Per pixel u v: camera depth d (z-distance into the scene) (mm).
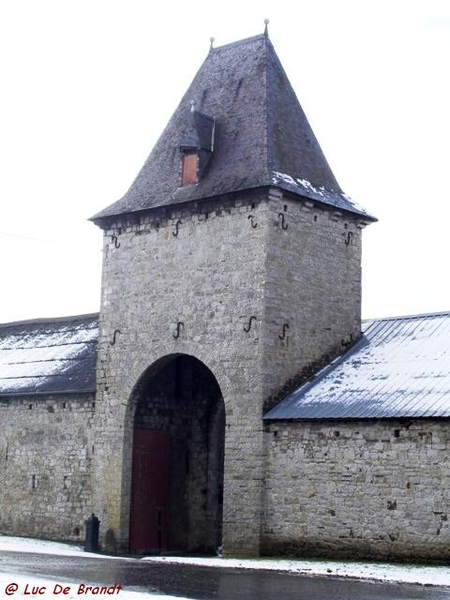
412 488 25000
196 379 33875
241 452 28297
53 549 30141
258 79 31594
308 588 19672
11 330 40906
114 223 32656
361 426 26125
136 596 17953
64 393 33719
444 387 26047
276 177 29312
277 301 29000
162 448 32594
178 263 30828
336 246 31188
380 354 29672
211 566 24438
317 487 26734
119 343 31984
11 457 35125
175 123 33219
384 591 19250
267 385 28344
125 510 31031
